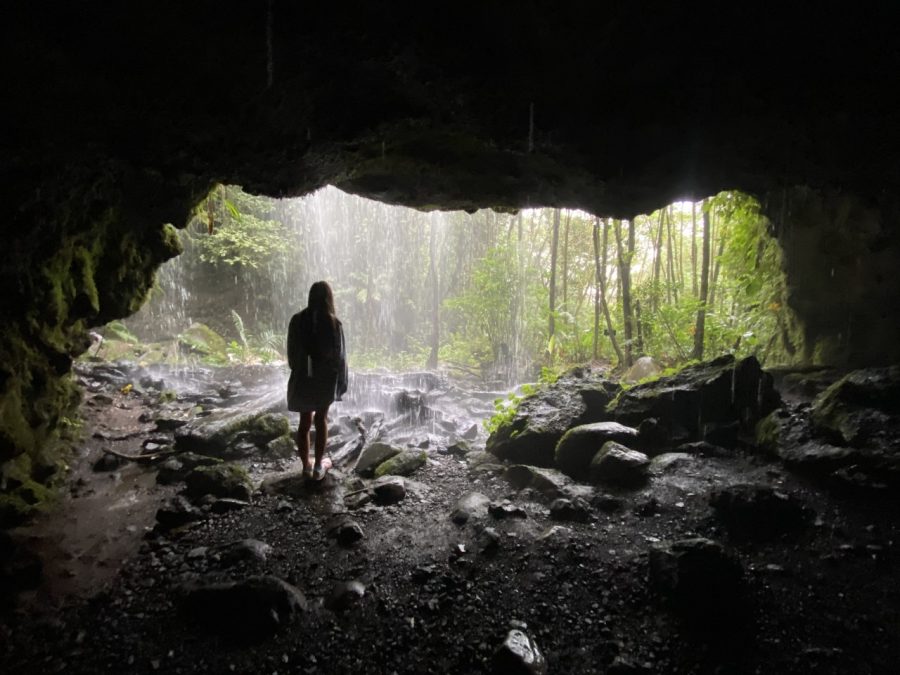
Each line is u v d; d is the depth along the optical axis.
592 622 3.03
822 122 3.73
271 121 3.50
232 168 4.07
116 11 2.45
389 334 15.99
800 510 3.76
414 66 3.17
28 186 3.16
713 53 3.18
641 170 4.59
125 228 4.77
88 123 3.06
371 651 2.86
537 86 3.42
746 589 3.14
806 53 3.13
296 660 2.78
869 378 4.41
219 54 2.82
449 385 10.15
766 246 7.11
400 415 7.50
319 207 15.65
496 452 5.59
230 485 4.67
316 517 4.31
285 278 15.04
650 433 5.11
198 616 3.04
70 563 3.63
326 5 2.66
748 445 4.86
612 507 4.19
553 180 5.17
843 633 2.86
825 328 6.10
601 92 3.52
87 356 9.18
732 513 3.84
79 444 5.56
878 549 3.38
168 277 13.27
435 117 3.84
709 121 3.81
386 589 3.36
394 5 2.74
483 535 3.88
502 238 12.84
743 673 2.65
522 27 2.99
